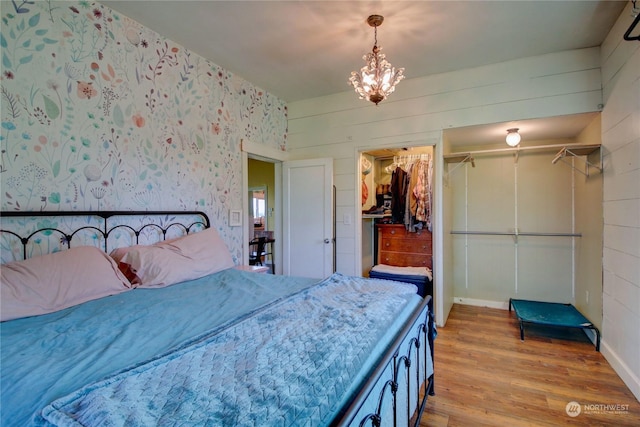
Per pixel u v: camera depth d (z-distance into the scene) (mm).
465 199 4043
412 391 1664
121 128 2203
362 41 2574
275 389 832
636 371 2031
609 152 2475
